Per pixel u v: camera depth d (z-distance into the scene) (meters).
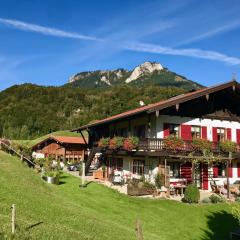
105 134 41.72
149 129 29.72
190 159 29.62
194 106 33.12
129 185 27.30
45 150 59.69
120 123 37.72
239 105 35.53
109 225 16.89
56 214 16.00
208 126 33.59
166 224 21.17
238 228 21.16
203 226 21.83
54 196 20.41
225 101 34.88
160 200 25.97
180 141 29.16
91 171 40.09
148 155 28.95
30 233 12.23
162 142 29.36
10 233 11.55
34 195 18.28
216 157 29.77
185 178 31.64
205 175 32.75
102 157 41.34
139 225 12.72
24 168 25.80
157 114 28.25
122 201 24.77
